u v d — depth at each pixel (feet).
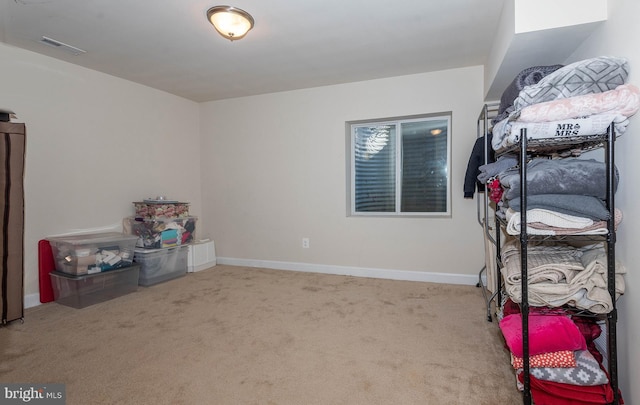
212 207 13.84
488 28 7.47
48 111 9.00
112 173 10.61
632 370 4.28
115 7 6.55
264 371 5.48
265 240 12.91
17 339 6.65
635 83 4.16
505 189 5.05
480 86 9.84
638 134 4.11
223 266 13.21
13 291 7.33
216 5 6.47
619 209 4.56
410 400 4.71
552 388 4.24
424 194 11.24
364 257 11.43
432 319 7.61
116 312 8.13
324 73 10.39
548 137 4.32
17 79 8.39
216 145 13.65
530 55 6.50
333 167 11.71
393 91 10.78
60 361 5.79
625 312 4.44
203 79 10.96
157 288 10.14
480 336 6.72
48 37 7.87
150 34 7.73
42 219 8.91
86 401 4.71
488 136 8.20
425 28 7.47
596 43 5.33
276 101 12.47
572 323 4.36
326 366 5.63
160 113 12.22
